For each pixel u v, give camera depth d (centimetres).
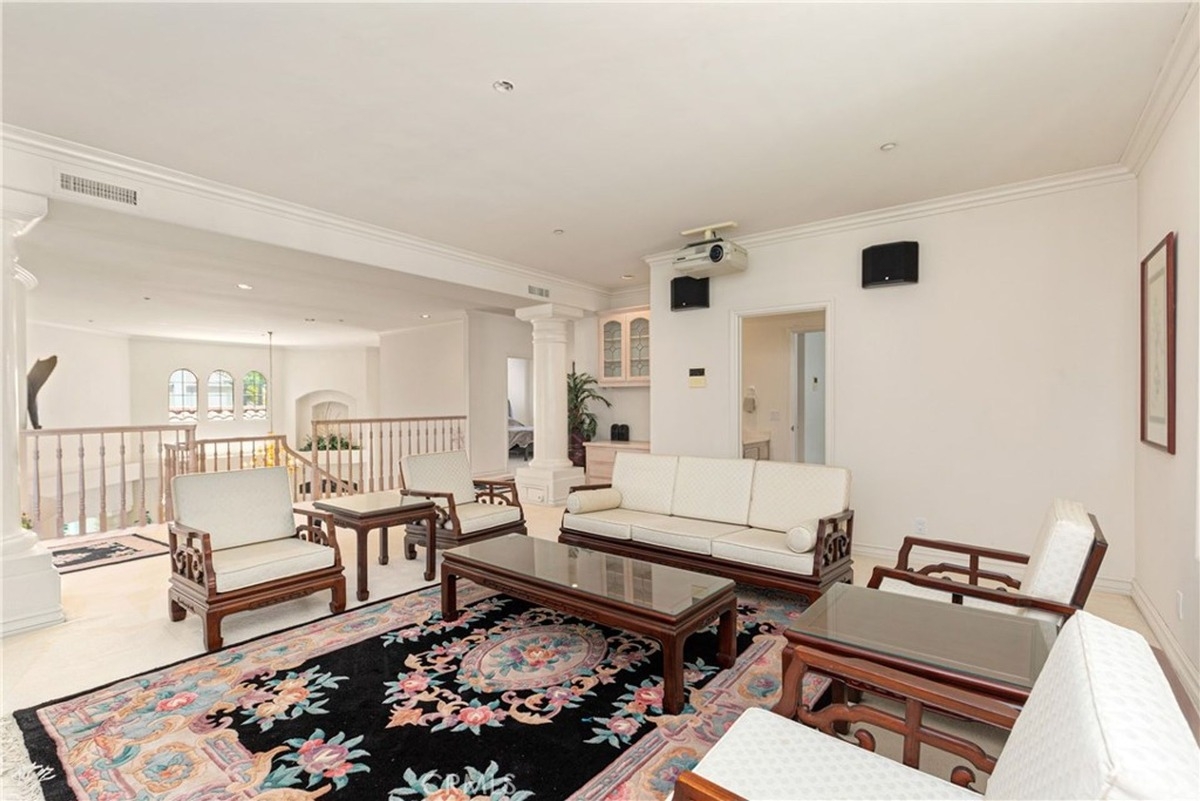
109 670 265
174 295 643
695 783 114
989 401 403
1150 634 298
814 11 210
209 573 287
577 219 454
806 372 732
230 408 1210
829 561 330
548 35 224
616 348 730
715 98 272
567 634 306
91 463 914
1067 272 375
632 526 392
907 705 142
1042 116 292
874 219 443
